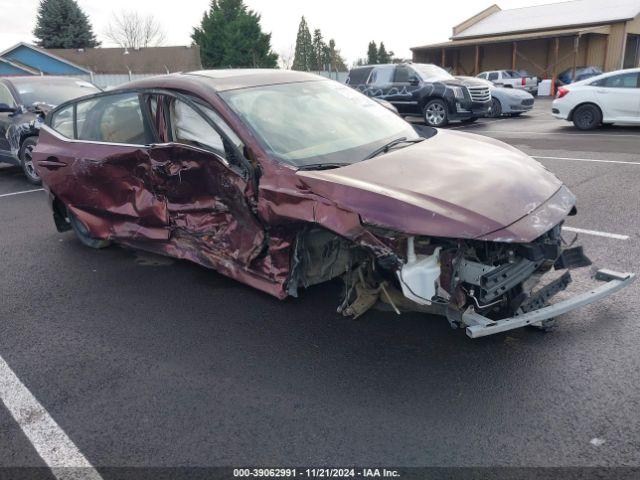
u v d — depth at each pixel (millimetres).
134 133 4453
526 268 3117
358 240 3014
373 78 15539
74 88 9594
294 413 2779
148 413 2854
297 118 4016
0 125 8961
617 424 2543
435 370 3066
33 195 8062
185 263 4965
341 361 3221
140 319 3930
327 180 3207
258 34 49344
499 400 2775
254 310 3947
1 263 5230
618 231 5059
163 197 4305
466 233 2766
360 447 2512
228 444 2588
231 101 3902
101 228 5000
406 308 3609
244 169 3611
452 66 37156
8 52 36594
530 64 33312
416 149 3770
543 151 9656
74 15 52500
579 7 33688
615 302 3668
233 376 3143
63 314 4090
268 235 3613
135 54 45719
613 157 8609
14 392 3119
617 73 11867
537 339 3293
